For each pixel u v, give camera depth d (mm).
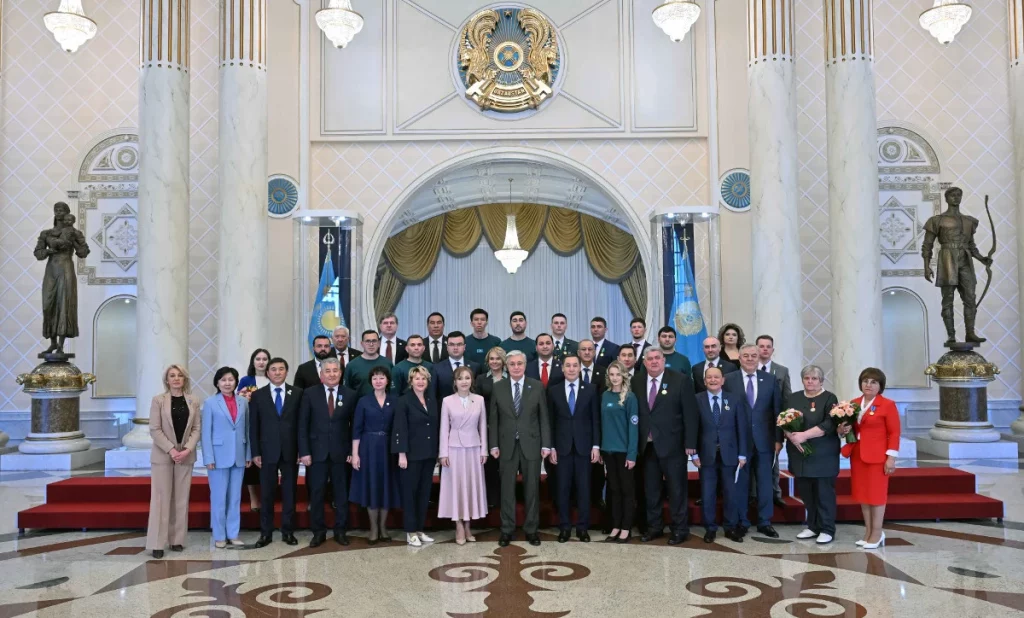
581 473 6266
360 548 6102
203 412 6141
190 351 11609
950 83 11859
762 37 9633
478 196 12984
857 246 9719
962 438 10109
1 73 11883
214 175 11773
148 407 9688
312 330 9586
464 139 11836
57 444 9891
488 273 17156
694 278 9625
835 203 9883
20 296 11734
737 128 11609
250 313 9727
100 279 11844
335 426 6238
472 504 6246
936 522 6805
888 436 5910
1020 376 11555
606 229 16781
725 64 11688
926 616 4414
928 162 11852
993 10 11883
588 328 17016
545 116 11828
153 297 9641
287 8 11750
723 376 6414
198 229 11734
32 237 11805
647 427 6219
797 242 9539
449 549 6047
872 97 9852
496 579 5199
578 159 11836
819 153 11820
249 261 9758
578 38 11867
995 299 11688
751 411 6355
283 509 6281
